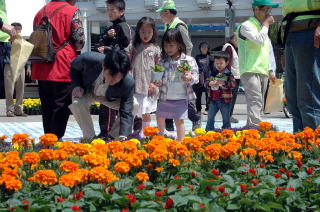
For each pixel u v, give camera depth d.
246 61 12.76
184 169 5.86
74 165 5.19
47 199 4.75
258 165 6.11
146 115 11.91
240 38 12.88
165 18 12.97
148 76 11.45
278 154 6.56
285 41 8.40
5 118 19.22
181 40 10.36
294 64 8.39
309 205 5.18
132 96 8.88
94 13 32.34
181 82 10.41
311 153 7.09
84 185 5.08
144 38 11.48
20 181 4.92
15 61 9.23
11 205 4.41
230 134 7.41
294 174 6.09
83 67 9.15
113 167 5.76
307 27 7.93
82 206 4.52
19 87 19.97
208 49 18.66
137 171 5.72
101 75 9.04
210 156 5.94
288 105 8.76
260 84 12.83
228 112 13.33
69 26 9.89
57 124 9.91
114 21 11.88
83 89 9.38
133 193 4.94
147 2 30.52
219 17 30.86
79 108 9.45
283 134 7.21
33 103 21.77
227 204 4.74
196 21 34.12
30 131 14.77
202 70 18.47
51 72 9.70
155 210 4.38
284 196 4.93
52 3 10.14
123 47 11.66
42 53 9.53
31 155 5.42
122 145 5.97
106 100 9.44
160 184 5.53
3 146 7.76
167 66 10.48
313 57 8.00
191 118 13.92
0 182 4.75
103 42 11.99
